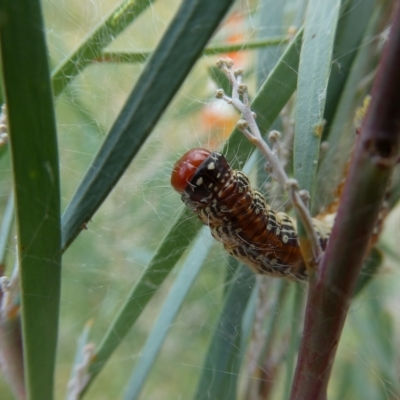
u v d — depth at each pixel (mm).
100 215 97
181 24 51
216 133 86
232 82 58
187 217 69
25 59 48
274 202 78
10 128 49
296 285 78
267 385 79
